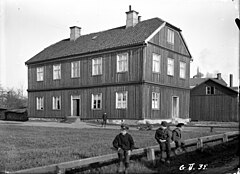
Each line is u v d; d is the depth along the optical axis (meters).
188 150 12.18
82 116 30.34
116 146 8.64
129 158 9.05
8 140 14.80
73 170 8.48
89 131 20.05
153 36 26.56
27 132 19.22
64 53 32.94
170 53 29.31
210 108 39.56
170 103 29.09
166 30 28.83
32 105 36.53
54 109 33.62
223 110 38.41
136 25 30.30
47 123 29.41
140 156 10.30
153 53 26.86
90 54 29.75
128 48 26.66
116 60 27.61
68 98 32.09
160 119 27.45
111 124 27.02
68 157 10.10
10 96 40.06
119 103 27.20
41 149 11.86
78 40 35.41
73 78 31.61
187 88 31.92
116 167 8.96
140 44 25.70
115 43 28.11
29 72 37.12
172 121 28.91
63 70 32.81
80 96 30.75
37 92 35.97
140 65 25.83
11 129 21.64
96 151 11.29
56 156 10.32
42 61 35.03
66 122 30.28
